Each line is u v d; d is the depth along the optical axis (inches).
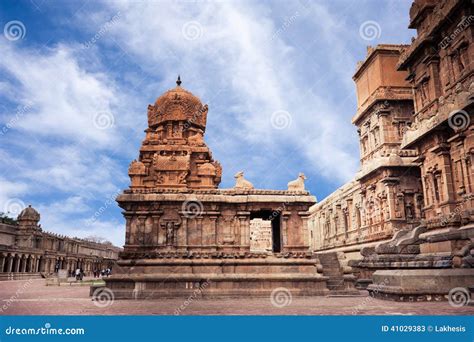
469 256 813.9
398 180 1450.5
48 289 1358.3
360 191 1715.1
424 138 1174.3
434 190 1145.4
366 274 1291.8
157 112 1521.9
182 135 1485.0
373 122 1812.3
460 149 1017.5
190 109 1542.8
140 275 997.8
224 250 1096.2
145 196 1104.2
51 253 2881.4
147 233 1099.9
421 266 929.5
